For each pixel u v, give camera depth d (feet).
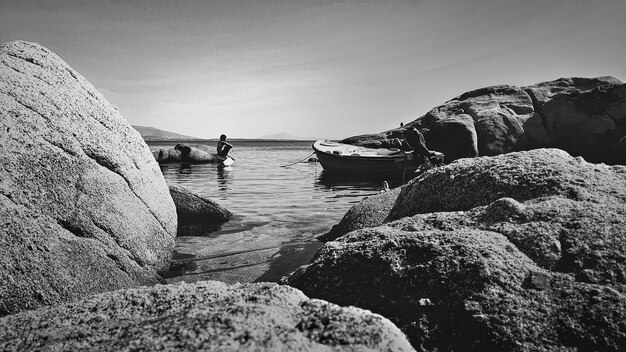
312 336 4.84
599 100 75.66
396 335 5.04
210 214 27.84
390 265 9.68
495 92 90.07
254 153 159.74
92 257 14.16
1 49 16.47
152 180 19.56
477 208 11.47
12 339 5.67
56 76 17.11
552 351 7.34
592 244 8.86
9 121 14.37
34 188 13.82
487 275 8.61
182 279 16.87
